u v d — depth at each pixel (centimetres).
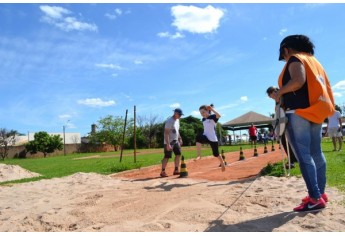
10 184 949
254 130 2562
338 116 1332
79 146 5759
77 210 512
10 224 451
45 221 455
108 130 5875
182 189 667
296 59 411
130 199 584
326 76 441
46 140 5356
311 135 432
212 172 970
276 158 1344
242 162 1261
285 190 564
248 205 478
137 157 2106
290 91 416
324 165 440
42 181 954
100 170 1245
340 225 361
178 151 942
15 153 5250
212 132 871
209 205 490
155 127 5772
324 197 439
